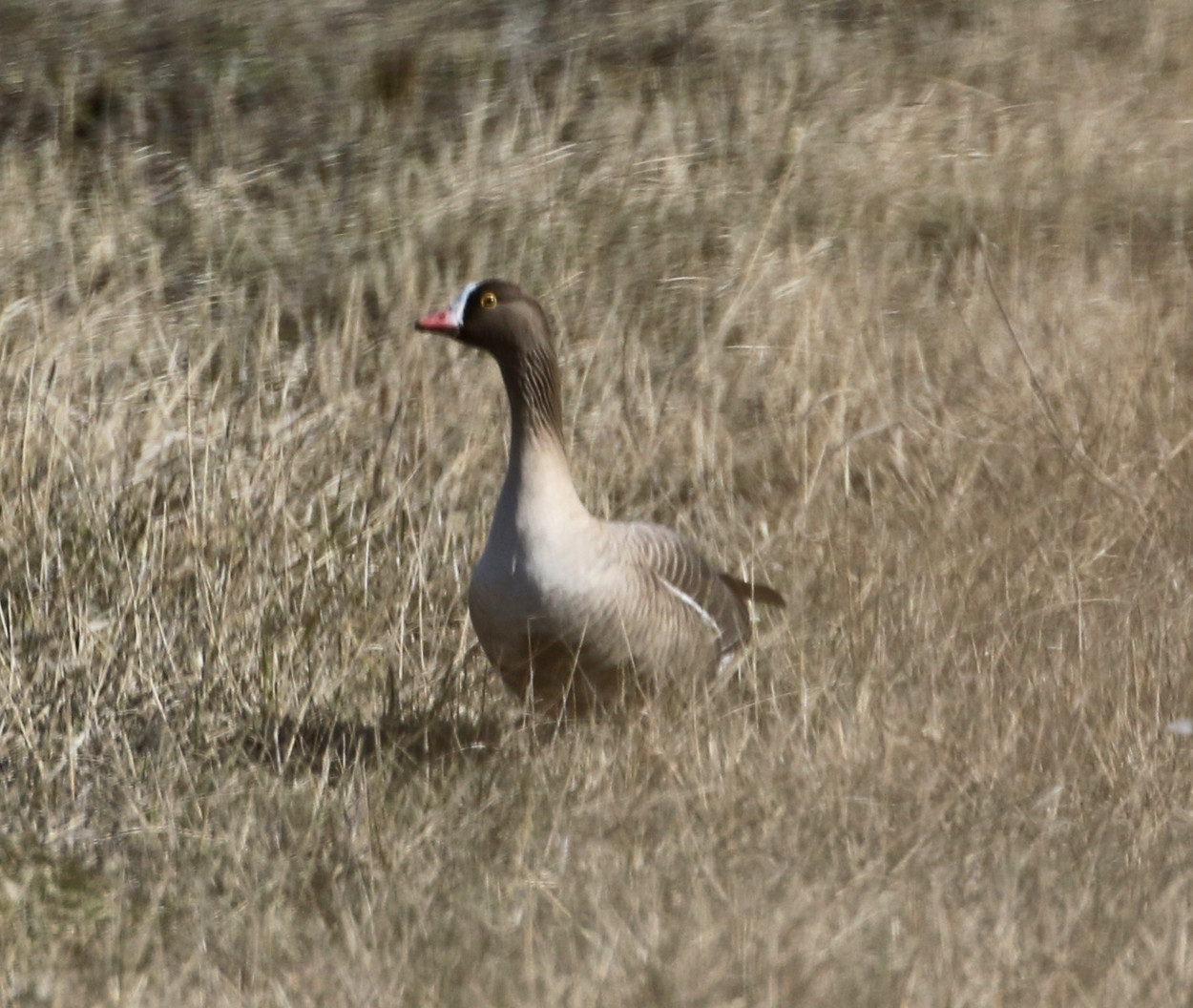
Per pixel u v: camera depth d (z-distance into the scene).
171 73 23.12
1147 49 25.12
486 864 10.36
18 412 15.50
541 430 11.72
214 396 16.67
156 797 11.32
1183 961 8.90
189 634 13.27
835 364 18.30
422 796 11.32
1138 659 12.35
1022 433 16.91
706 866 9.94
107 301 19.27
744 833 10.46
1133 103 23.78
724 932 9.20
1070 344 18.42
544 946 9.20
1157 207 21.53
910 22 25.14
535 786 11.22
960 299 19.55
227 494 14.37
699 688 12.31
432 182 21.14
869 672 12.34
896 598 13.70
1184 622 12.91
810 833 10.41
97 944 9.60
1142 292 19.84
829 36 24.30
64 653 12.89
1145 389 17.58
